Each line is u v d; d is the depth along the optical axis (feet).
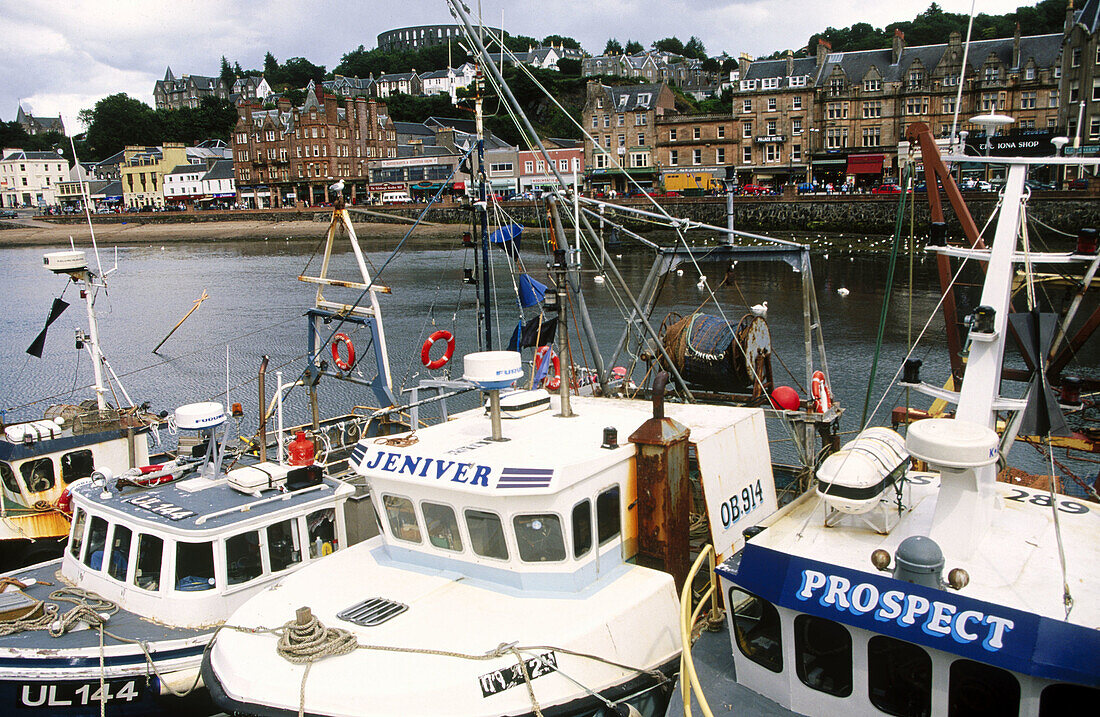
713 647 34.22
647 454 34.50
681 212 307.37
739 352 51.98
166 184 549.54
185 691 35.68
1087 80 232.73
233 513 39.09
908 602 26.04
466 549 33.45
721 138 354.54
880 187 287.07
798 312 160.15
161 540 37.70
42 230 457.68
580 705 29.27
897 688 26.91
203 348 143.23
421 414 98.63
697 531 39.96
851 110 328.29
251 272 264.52
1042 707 24.04
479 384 35.27
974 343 31.65
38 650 35.24
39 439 54.95
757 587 29.30
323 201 485.15
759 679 30.35
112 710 35.42
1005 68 297.33
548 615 31.04
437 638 29.89
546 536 32.04
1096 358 113.60
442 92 636.48
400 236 387.75
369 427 65.16
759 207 293.84
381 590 33.37
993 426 33.01
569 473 31.50
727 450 38.88
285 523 40.24
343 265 279.28
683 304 173.88
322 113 474.08
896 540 30.07
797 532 31.48
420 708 27.43
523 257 276.41
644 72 616.39
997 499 32.89
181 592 37.45
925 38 482.28
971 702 25.43
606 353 121.80
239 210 464.65
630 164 374.84
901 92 317.42
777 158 346.95
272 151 491.72
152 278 252.62
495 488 31.24
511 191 360.28
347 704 27.50
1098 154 217.15
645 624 32.35
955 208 41.73
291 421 98.94
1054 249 210.18
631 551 35.53
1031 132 260.83
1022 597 25.53
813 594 27.89
